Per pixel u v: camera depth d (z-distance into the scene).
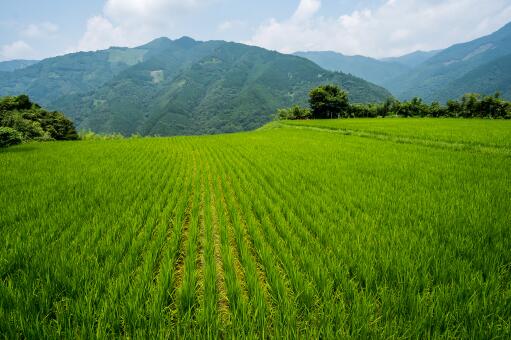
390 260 3.98
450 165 12.30
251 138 32.97
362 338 2.66
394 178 10.20
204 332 2.80
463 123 41.41
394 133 27.78
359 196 7.98
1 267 3.92
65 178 10.86
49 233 5.35
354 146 20.67
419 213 6.18
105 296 3.35
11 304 3.15
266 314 3.21
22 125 36.22
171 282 3.82
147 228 5.82
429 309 2.91
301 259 4.35
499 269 3.75
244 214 7.30
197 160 17.66
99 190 8.91
